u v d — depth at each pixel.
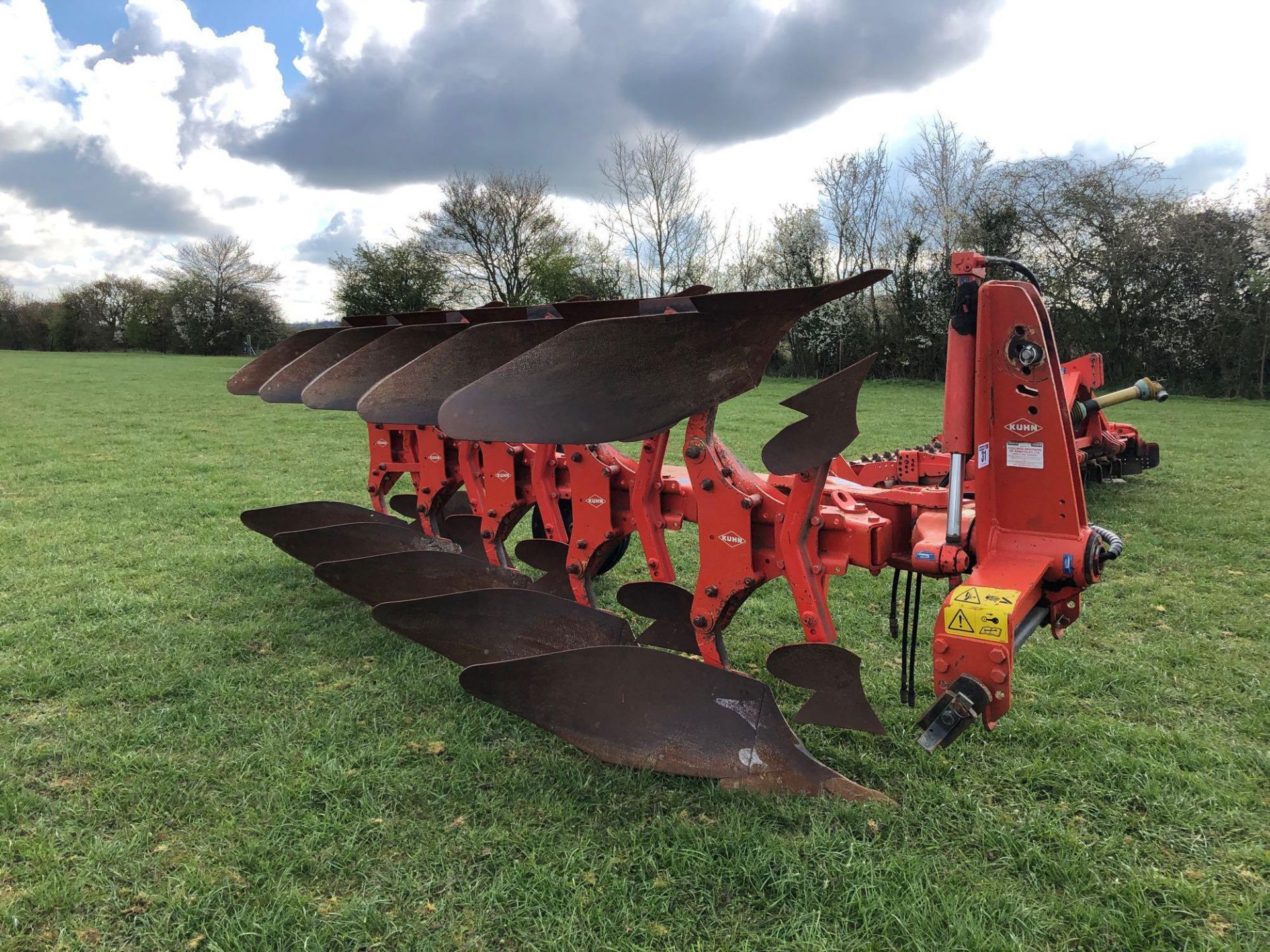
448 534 5.83
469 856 2.70
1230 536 7.12
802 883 2.53
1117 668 4.24
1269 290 21.84
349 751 3.35
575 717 3.22
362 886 2.57
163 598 5.21
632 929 2.37
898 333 29.91
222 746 3.40
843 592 5.61
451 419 2.96
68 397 20.59
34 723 3.58
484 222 41.44
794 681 3.16
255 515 5.76
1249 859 2.69
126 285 60.00
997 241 26.88
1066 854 2.69
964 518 3.37
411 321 5.22
